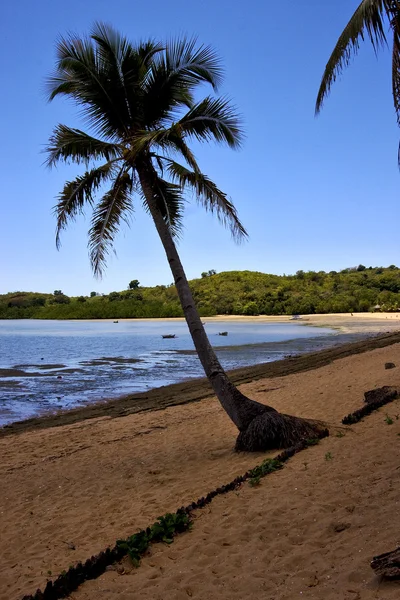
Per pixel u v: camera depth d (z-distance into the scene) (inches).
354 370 650.2
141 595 150.8
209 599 142.3
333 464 243.3
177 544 184.4
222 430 409.7
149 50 350.6
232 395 332.2
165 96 358.3
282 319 3260.3
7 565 194.2
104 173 347.9
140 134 340.8
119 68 337.7
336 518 178.9
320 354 1030.4
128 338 1936.5
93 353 1311.5
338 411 404.2
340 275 4284.0
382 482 204.2
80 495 276.4
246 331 2183.8
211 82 354.3
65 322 3878.0
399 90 227.3
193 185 353.7
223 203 349.1
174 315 3986.2
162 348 1460.4
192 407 536.4
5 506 268.8
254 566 156.8
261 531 181.2
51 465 347.3
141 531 192.4
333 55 232.8
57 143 334.3
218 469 289.0
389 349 885.8
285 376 723.4
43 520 241.6
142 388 728.3
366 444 269.7
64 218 351.9
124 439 410.9
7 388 738.8
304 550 159.9
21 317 4512.8
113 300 4448.8
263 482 236.2
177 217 388.2
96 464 340.8
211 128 340.5
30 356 1235.2
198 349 341.4
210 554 171.5
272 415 314.7
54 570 182.4
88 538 210.2
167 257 346.6
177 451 354.9
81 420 512.1
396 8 213.9
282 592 137.1
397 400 383.2
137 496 261.0
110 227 376.8
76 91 344.5
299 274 4466.0
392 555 131.9
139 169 349.1
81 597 154.2
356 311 3484.3
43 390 720.3
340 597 127.5
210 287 4343.0
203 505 218.7
